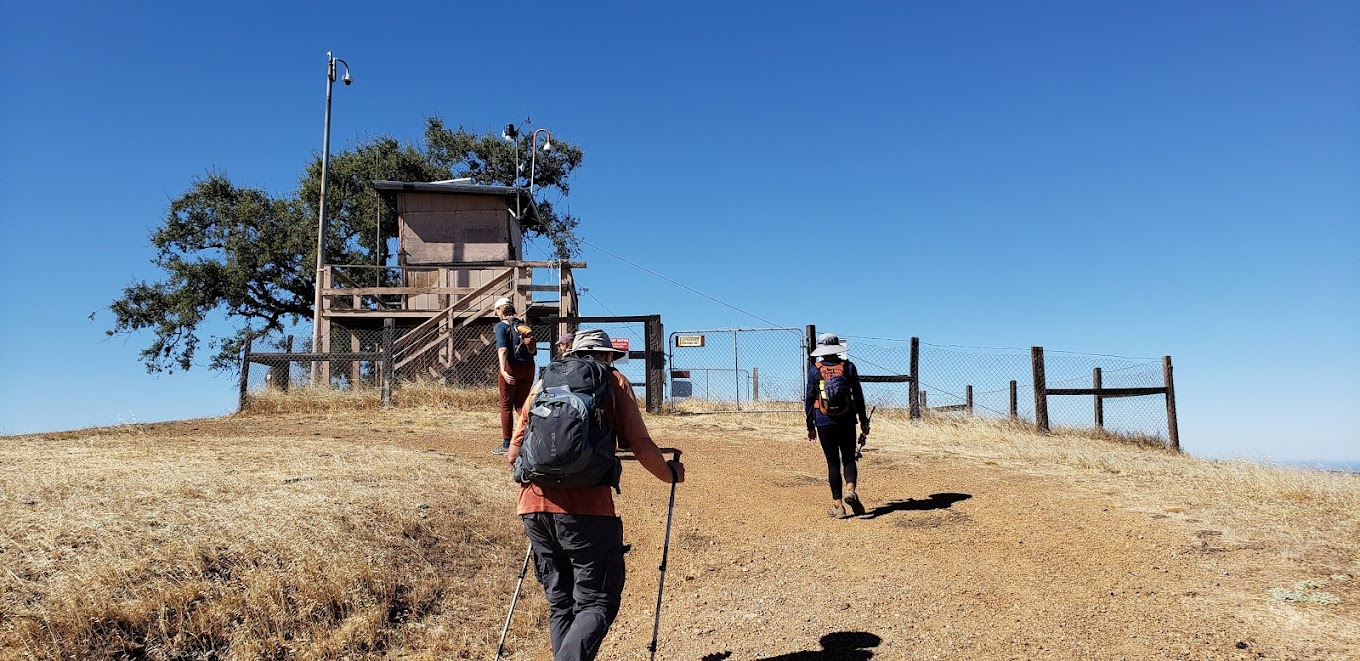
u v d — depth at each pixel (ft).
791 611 17.24
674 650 15.81
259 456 27.96
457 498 24.66
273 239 101.24
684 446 39.42
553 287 58.54
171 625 14.83
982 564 19.31
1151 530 20.98
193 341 100.12
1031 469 31.50
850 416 25.36
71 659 13.34
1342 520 20.67
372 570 18.15
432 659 15.90
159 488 21.09
